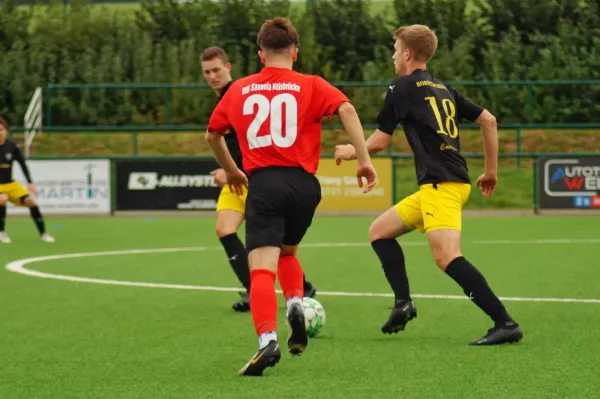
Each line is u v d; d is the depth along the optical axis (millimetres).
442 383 15281
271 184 15789
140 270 34219
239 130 16266
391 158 68438
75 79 89125
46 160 69188
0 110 87625
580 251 40719
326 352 18203
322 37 92125
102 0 135625
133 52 91562
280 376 15961
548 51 85562
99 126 85375
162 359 17625
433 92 19078
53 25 97188
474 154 75188
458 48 87000
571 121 79562
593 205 68312
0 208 47656
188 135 84000
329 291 28078
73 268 34969
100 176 69125
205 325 21750
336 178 68688
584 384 15102
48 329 21266
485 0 93375
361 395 14469
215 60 25109
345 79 89750
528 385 15062
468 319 22344
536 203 69750
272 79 16219
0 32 96750
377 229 20031
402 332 20578
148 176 69062
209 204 69125
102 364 17188
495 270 33500
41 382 15703
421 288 28406
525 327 21000
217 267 35188
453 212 18922
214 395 14570
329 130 80000
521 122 79938
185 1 97438
